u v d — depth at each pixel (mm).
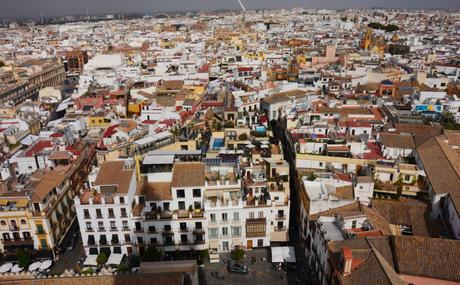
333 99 144500
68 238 92000
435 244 60188
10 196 82438
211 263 82438
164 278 56750
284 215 84812
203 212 80312
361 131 108938
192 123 122875
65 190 92250
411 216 78250
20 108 168250
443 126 118500
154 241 82125
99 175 84562
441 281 57031
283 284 76438
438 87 173875
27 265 80062
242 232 83125
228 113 124688
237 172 85188
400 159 96562
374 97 150750
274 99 149000
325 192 81938
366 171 91250
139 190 83625
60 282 57219
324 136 105688
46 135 118438
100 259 79312
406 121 120188
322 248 69375
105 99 169125
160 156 87688
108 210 80125
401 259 59250
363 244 62094
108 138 120000
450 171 84500
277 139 128500
